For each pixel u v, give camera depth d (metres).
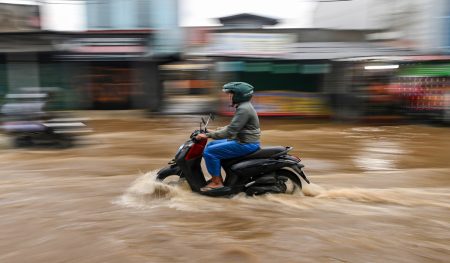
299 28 16.77
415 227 4.37
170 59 17.22
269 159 5.29
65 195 5.50
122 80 17.02
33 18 16.55
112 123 13.75
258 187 5.35
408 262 3.56
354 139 10.79
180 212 4.79
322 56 14.94
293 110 15.22
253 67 15.13
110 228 4.29
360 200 5.31
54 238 4.02
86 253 3.69
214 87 15.70
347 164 7.89
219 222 4.48
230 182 5.34
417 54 15.43
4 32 15.38
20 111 9.09
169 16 17.09
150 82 17.05
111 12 17.19
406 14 17.73
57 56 16.36
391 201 5.28
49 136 9.23
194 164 5.36
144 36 16.91
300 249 3.80
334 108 15.08
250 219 4.57
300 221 4.52
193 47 18.91
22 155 8.49
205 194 5.33
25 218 4.59
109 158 8.25
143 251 3.74
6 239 4.00
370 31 17.02
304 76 15.12
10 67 16.34
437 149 9.43
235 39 16.41
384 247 3.85
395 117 14.20
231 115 15.12
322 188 5.92
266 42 16.41
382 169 7.50
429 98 13.87
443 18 16.05
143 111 16.77
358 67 14.29
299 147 9.66
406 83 14.04
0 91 16.41
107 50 16.45
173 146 9.70
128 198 5.35
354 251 3.77
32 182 6.23
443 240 4.03
